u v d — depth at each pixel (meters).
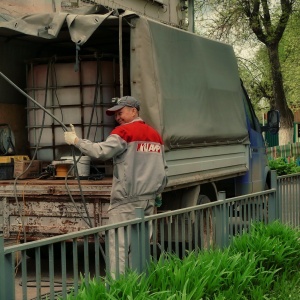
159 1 14.54
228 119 9.80
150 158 6.80
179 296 5.00
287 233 7.55
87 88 8.33
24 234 7.46
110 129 8.35
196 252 6.34
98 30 8.26
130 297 4.63
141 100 7.58
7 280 4.05
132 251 5.40
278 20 28.41
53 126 8.46
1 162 8.10
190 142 8.41
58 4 11.02
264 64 33.22
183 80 8.39
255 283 6.39
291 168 21.34
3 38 8.77
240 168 10.33
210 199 9.49
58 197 7.41
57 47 9.56
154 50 7.65
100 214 7.30
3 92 8.85
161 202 7.77
